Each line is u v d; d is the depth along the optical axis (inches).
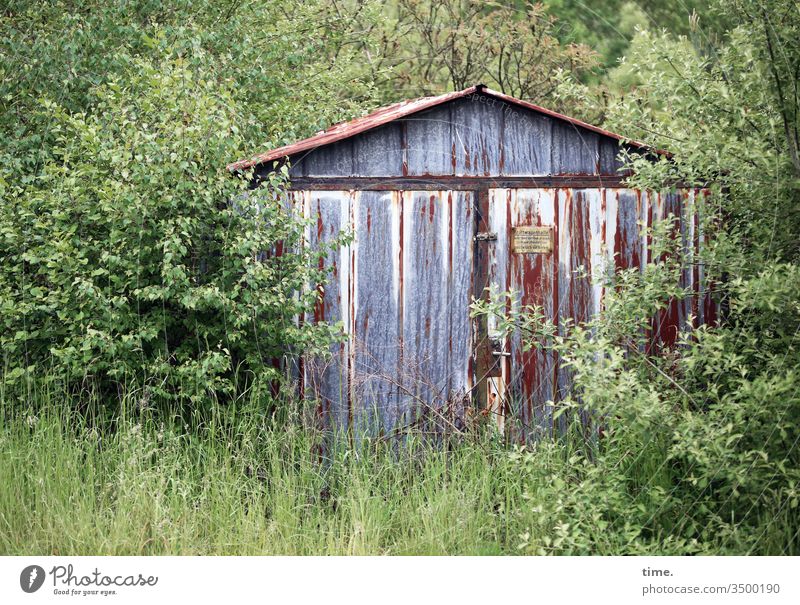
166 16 398.0
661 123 263.6
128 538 222.1
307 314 281.4
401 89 636.1
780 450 217.6
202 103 261.9
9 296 260.7
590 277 285.1
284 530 233.9
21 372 255.4
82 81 360.8
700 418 211.8
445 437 274.8
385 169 281.7
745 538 213.8
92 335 247.1
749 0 232.1
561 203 285.0
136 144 256.5
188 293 249.3
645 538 225.5
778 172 229.3
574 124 283.3
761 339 243.6
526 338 281.9
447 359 283.1
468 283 283.6
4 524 228.7
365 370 281.6
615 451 243.8
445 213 283.3
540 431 279.1
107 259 250.8
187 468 249.3
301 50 433.1
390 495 251.0
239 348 270.2
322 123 395.9
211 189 255.8
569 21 671.8
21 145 339.0
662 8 655.1
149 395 256.7
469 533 230.4
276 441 254.4
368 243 282.0
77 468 244.1
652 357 252.8
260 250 267.7
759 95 236.7
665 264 255.8
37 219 263.9
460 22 621.6
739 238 246.8
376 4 522.6
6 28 366.6
